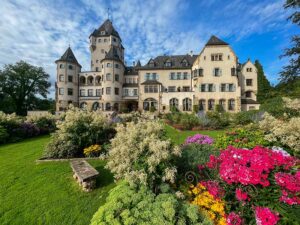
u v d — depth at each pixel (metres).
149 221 2.55
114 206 2.77
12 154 8.66
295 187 2.60
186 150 4.82
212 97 33.16
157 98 37.38
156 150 3.70
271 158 3.10
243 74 36.38
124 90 42.16
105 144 7.58
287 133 5.23
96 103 44.25
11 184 5.25
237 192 2.92
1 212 4.05
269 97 24.38
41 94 54.62
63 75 42.34
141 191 3.21
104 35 46.06
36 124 14.68
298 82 15.88
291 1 14.77
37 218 3.86
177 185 3.89
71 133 7.65
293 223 2.54
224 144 6.03
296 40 15.02
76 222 3.70
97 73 44.41
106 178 5.42
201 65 33.59
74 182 5.25
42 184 5.19
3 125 12.25
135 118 13.77
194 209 2.83
